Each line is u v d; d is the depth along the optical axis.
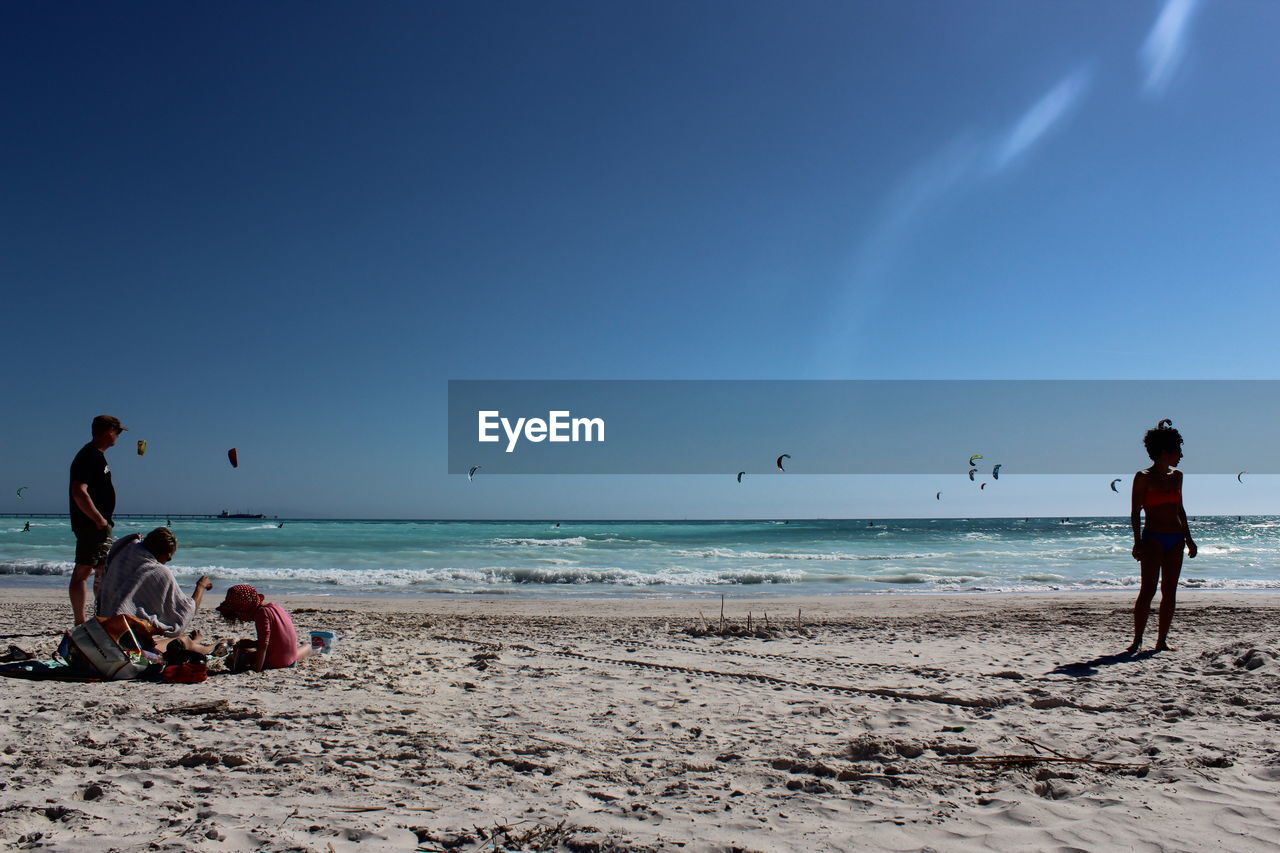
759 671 6.34
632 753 3.88
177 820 2.81
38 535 39.50
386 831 2.73
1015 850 2.63
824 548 35.47
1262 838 2.72
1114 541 42.06
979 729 4.38
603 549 32.91
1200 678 5.70
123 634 5.48
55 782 3.22
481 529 66.12
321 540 37.59
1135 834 2.77
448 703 4.96
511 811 2.97
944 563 26.77
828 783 3.37
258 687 5.25
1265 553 32.38
